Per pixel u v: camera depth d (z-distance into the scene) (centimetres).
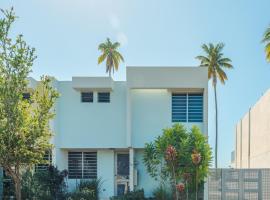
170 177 1933
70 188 2192
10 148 1085
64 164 2214
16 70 1092
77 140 2167
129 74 2133
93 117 2181
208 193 2042
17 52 1094
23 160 1124
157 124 2170
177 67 2123
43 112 1133
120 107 2181
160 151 1903
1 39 1080
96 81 2144
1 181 1825
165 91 2184
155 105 2180
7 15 1096
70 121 2181
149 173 2061
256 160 3488
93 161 2228
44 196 1844
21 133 1094
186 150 1856
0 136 1065
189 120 2172
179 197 1923
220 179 2059
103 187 2192
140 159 2206
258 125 3378
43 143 1170
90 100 2198
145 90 2194
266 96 2973
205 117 2108
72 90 2200
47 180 1945
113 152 2216
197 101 2186
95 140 2164
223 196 2042
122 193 2186
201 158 1853
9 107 1068
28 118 1115
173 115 2181
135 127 2172
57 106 2166
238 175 2056
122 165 2247
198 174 1856
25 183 1853
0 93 1062
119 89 2197
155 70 2130
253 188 2045
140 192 2017
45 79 1191
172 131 1938
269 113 2858
